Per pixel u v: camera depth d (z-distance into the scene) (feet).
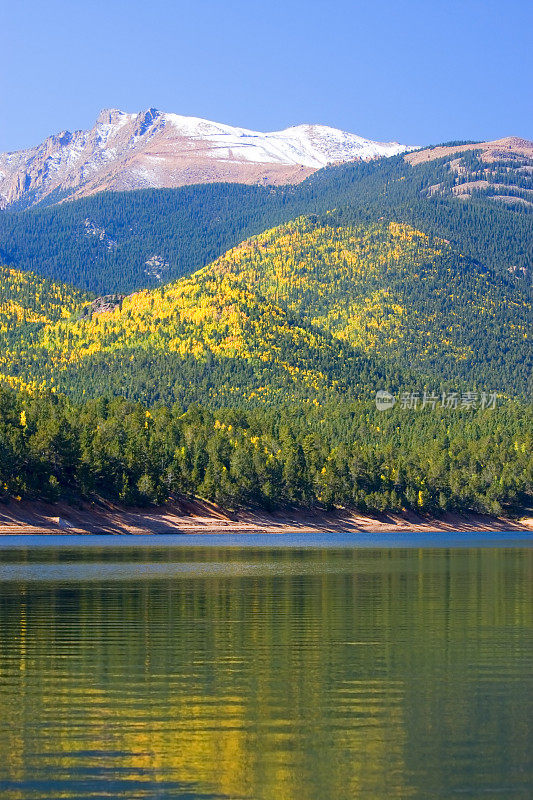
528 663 391.04
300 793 244.01
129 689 343.67
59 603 575.79
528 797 242.17
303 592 647.56
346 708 319.68
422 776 255.50
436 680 359.46
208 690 343.26
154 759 267.18
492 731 294.05
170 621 501.56
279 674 368.89
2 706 320.29
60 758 267.59
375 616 525.34
